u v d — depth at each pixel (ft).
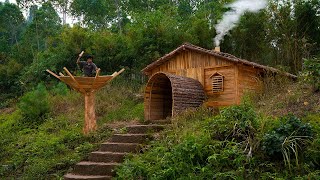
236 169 22.54
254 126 25.26
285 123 24.30
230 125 26.35
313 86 32.71
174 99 37.22
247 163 22.43
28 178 30.66
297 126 23.41
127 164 25.70
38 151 36.29
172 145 26.73
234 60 40.78
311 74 32.96
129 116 45.73
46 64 72.23
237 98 40.70
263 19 71.36
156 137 30.68
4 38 131.64
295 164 21.85
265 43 71.05
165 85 42.91
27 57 96.99
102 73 67.26
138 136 32.30
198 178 22.03
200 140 25.16
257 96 36.83
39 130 44.73
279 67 45.19
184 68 45.73
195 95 40.04
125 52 66.74
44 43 125.90
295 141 22.24
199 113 33.65
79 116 47.88
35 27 123.75
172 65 47.01
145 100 41.27
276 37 65.41
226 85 41.88
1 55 96.43
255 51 73.87
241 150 23.62
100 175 28.40
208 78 43.34
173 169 23.04
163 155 25.96
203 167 22.74
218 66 42.65
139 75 66.54
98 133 37.27
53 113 50.52
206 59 43.80
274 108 31.32
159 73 39.75
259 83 40.19
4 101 72.28
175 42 64.49
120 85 61.46
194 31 70.59
